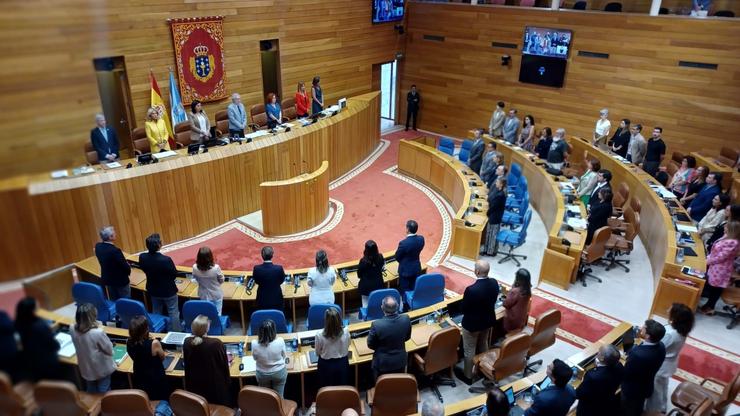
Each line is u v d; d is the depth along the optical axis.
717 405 5.35
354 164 14.95
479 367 6.29
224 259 9.90
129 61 11.27
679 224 9.16
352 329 6.32
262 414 4.99
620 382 5.23
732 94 12.79
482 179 12.42
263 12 13.62
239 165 11.02
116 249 6.81
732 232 7.49
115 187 9.05
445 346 6.02
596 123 14.70
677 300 7.85
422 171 13.93
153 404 5.15
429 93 18.38
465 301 6.19
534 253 10.34
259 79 14.12
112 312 6.83
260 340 5.29
